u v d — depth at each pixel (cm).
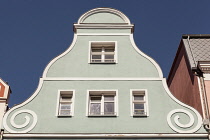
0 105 1420
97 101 1428
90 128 1321
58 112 1370
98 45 1599
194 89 1537
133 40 1590
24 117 1352
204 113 1384
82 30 1623
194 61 1571
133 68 1491
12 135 1303
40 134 1302
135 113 1385
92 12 1691
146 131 1315
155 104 1386
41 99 1399
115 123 1333
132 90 1426
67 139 1295
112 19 1673
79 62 1510
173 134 1305
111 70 1484
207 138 1302
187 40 1744
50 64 1499
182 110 1368
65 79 1457
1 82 1484
